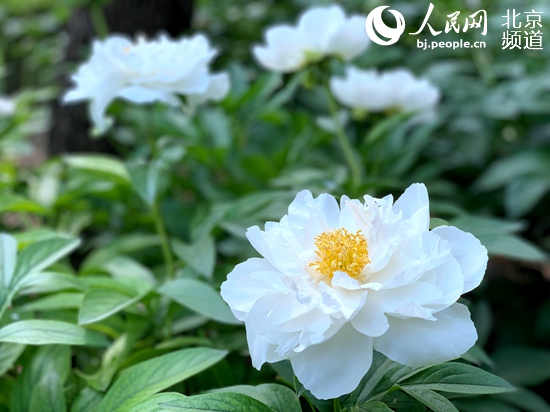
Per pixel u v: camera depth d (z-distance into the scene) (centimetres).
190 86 82
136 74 82
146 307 72
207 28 166
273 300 50
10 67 213
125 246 94
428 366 51
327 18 90
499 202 128
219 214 86
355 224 54
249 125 134
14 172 114
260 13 165
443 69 142
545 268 132
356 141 137
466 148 138
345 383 49
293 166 119
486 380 53
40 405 61
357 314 50
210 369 69
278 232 53
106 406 58
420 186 54
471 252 52
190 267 80
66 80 140
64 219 108
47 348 67
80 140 139
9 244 67
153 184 83
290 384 62
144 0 135
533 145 131
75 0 125
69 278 67
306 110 155
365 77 107
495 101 129
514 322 111
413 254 51
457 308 50
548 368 86
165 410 53
